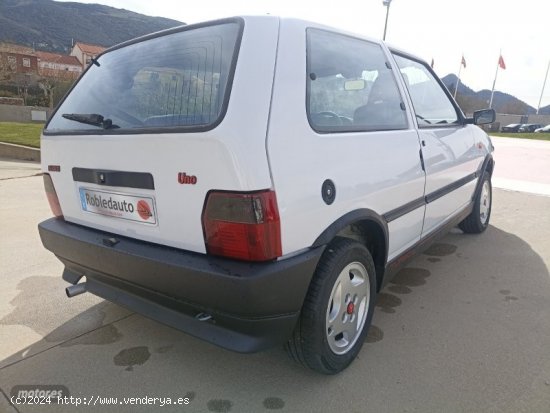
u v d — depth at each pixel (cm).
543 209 584
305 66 201
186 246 194
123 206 214
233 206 173
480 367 234
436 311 299
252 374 233
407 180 269
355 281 235
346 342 236
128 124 212
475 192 431
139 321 290
